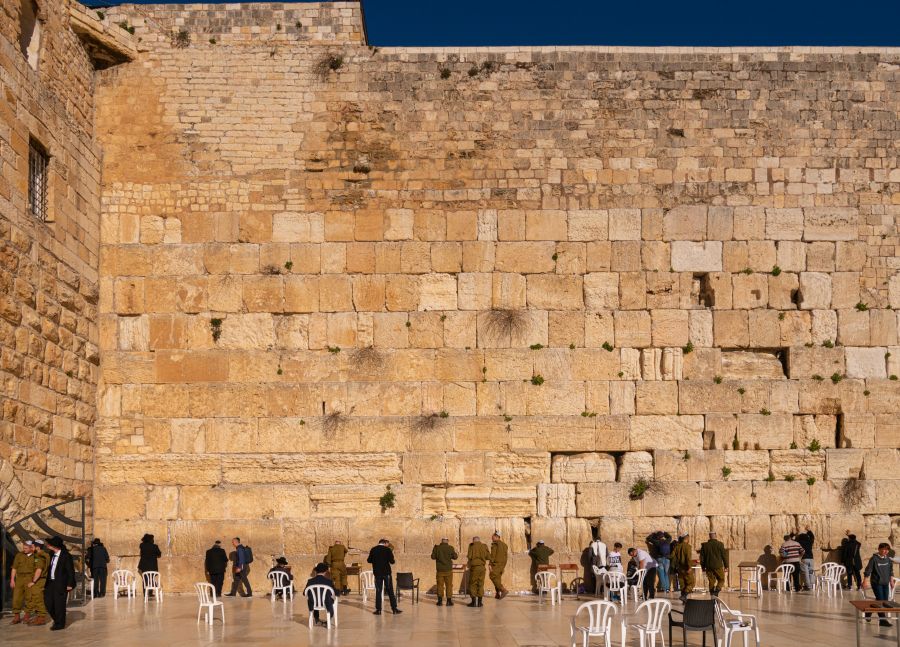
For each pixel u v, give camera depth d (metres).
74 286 21.98
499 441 23.20
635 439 23.25
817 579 22.47
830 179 24.00
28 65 19.92
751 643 14.38
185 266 23.67
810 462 23.27
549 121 24.17
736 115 24.16
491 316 23.53
